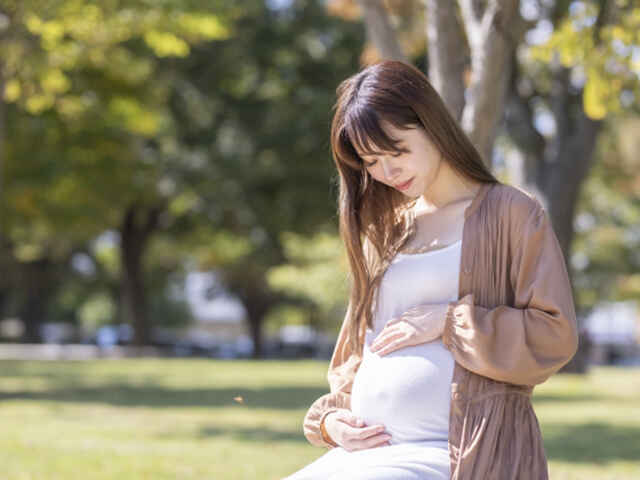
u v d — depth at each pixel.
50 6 11.94
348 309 2.77
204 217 30.45
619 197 33.88
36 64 12.72
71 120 20.19
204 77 27.41
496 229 2.42
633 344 47.28
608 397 13.68
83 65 15.89
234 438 8.52
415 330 2.44
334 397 2.70
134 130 21.62
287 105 27.59
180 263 45.34
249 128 27.95
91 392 14.28
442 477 2.29
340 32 27.02
